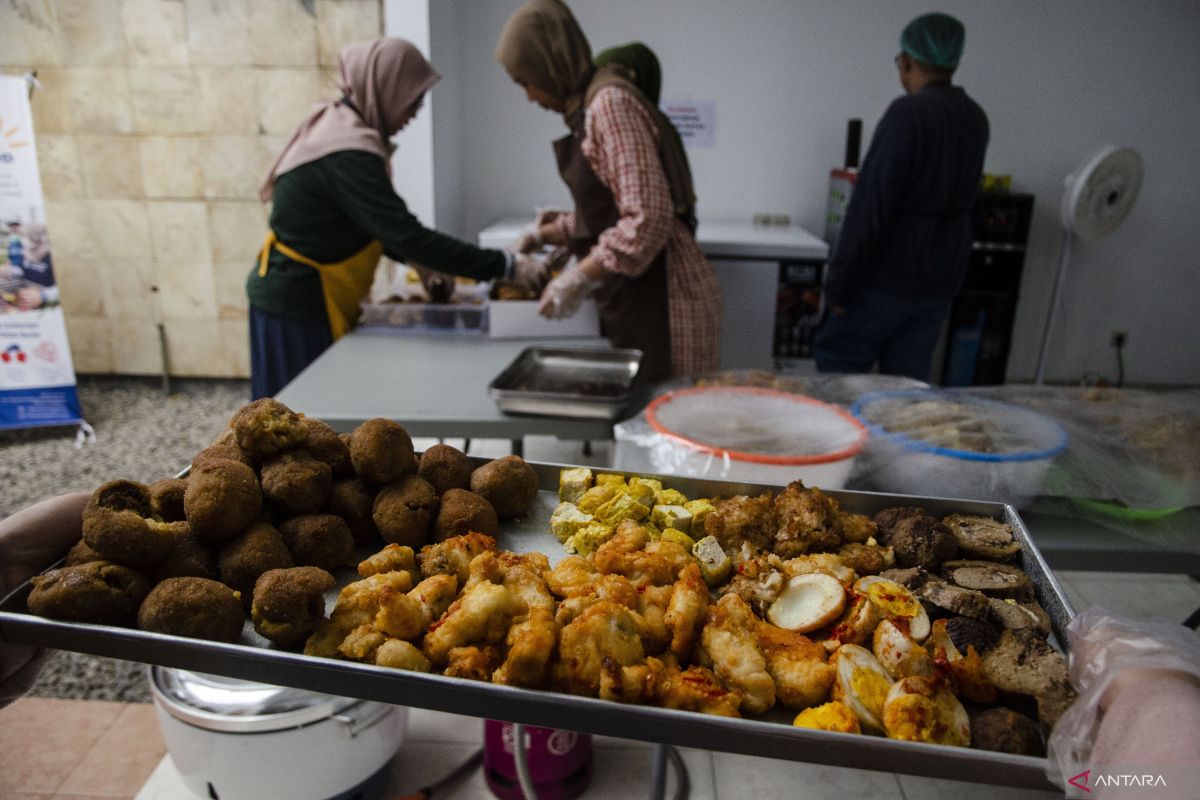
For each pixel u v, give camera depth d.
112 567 0.67
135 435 3.28
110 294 3.67
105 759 1.61
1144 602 2.10
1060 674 0.63
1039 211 3.64
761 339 3.21
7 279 2.95
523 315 2.07
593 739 1.66
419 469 0.90
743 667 0.66
